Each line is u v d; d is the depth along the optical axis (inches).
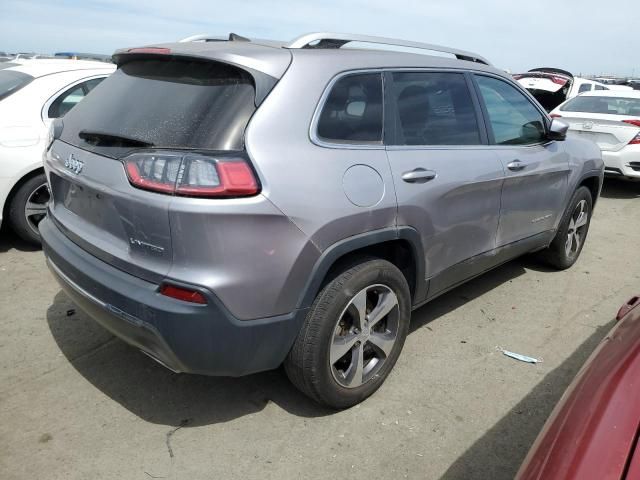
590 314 161.2
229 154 85.5
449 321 153.0
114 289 90.2
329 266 96.4
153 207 84.4
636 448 52.0
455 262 131.4
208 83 95.2
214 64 96.6
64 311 148.1
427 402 115.7
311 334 98.3
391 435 105.2
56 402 110.9
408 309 117.6
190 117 90.9
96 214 98.4
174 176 83.2
